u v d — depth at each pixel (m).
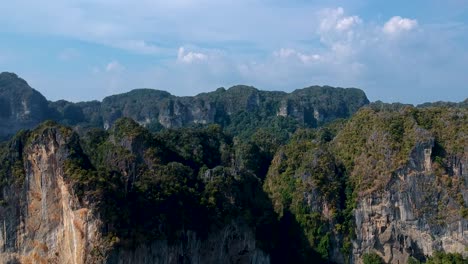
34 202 119.00
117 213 108.88
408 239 137.50
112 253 105.81
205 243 128.25
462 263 127.00
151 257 114.88
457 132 142.00
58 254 115.81
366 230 140.25
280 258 141.62
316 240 141.25
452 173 137.88
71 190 108.88
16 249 121.31
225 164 174.38
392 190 138.50
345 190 146.50
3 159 125.25
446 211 134.38
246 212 133.50
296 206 145.62
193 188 131.88
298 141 182.75
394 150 142.00
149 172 128.88
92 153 139.88
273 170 163.25
